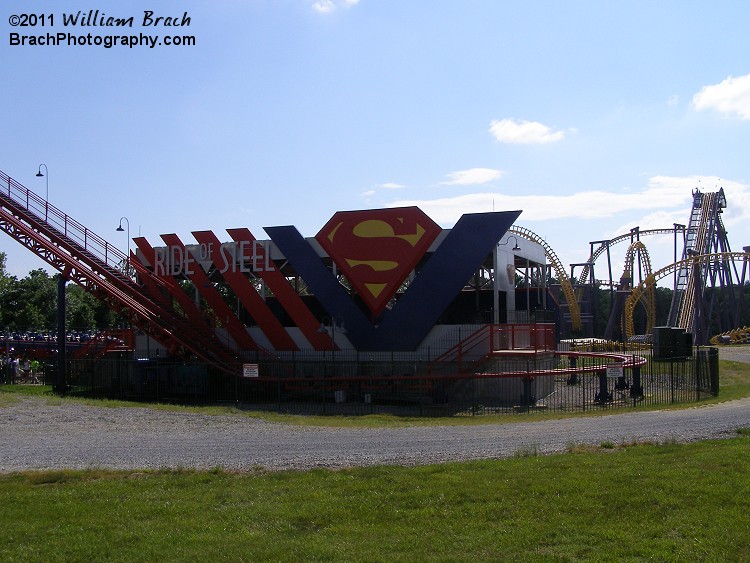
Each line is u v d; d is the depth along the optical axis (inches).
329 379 1678.2
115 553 444.1
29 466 749.9
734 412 1128.8
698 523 460.4
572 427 1010.1
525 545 437.1
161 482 638.5
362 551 433.7
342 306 1902.1
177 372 1856.5
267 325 1999.3
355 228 1878.7
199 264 2087.8
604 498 522.0
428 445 838.5
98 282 1857.8
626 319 3784.5
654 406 1364.4
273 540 462.6
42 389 1937.7
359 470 661.9
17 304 3986.2
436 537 456.8
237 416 1241.4
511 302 1936.5
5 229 1822.1
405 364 1756.9
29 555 442.6
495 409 1459.2
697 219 4035.4
